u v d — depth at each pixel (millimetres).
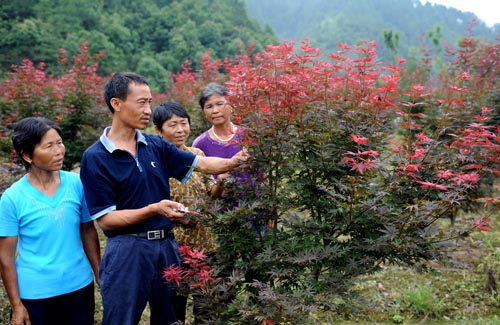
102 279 2523
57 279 2549
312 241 2531
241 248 2607
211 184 2998
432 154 2814
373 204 2369
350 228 2523
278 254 2473
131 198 2523
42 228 2537
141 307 2533
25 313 2514
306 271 2576
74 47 48562
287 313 2182
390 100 2869
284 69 2604
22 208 2521
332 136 2645
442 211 2457
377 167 2492
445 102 3238
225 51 61469
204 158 2758
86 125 7484
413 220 2373
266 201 2500
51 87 8070
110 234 2529
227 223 2498
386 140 2795
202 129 6867
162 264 2576
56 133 2551
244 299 2482
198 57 55875
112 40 57250
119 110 2490
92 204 2465
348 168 2660
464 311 4379
